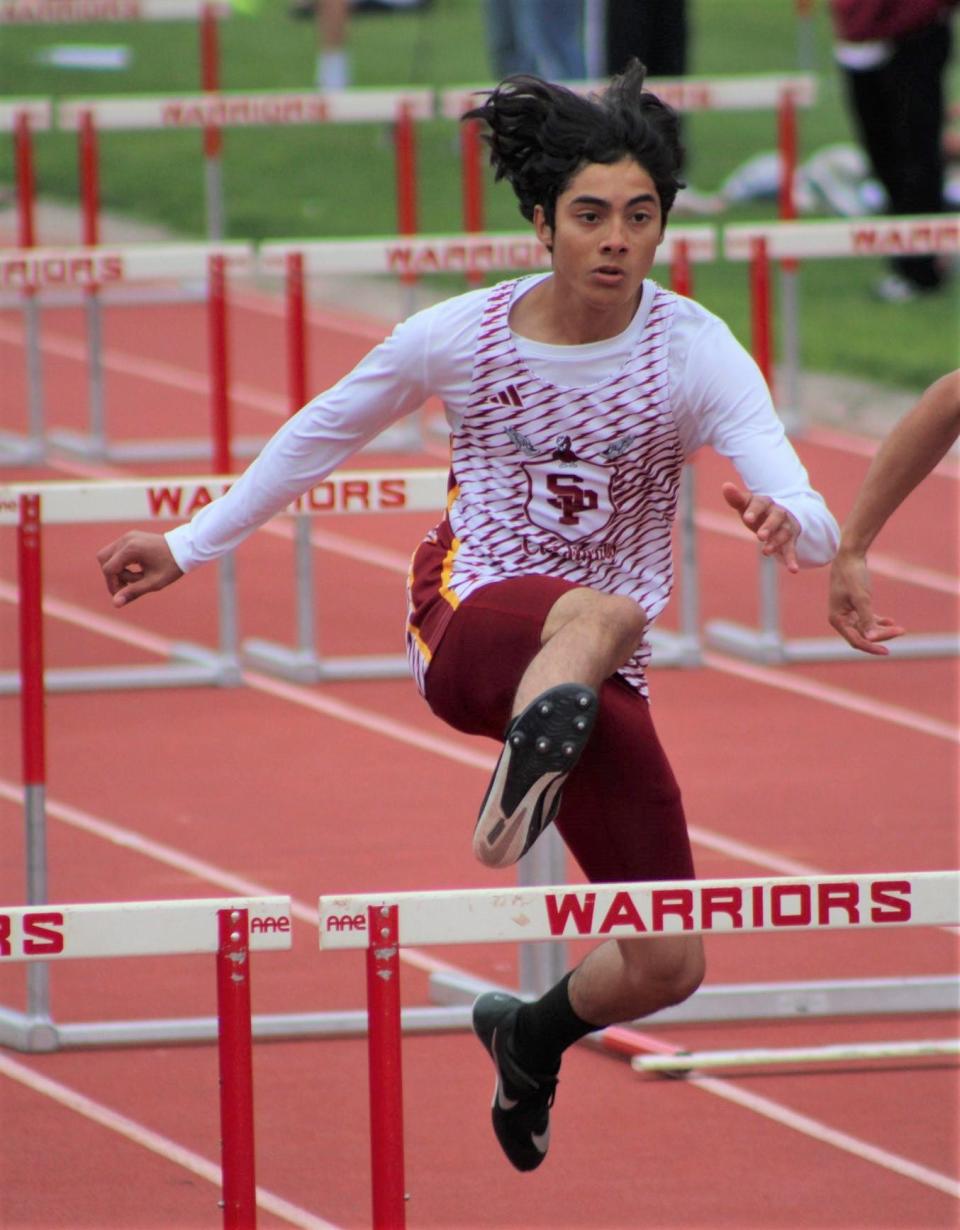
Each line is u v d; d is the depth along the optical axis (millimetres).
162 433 41438
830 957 19719
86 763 25266
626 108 12711
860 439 40656
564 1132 16141
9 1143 15852
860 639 13500
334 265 27719
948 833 22703
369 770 25109
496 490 13227
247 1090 10812
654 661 29484
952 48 46781
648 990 13453
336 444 13406
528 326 13023
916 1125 16172
